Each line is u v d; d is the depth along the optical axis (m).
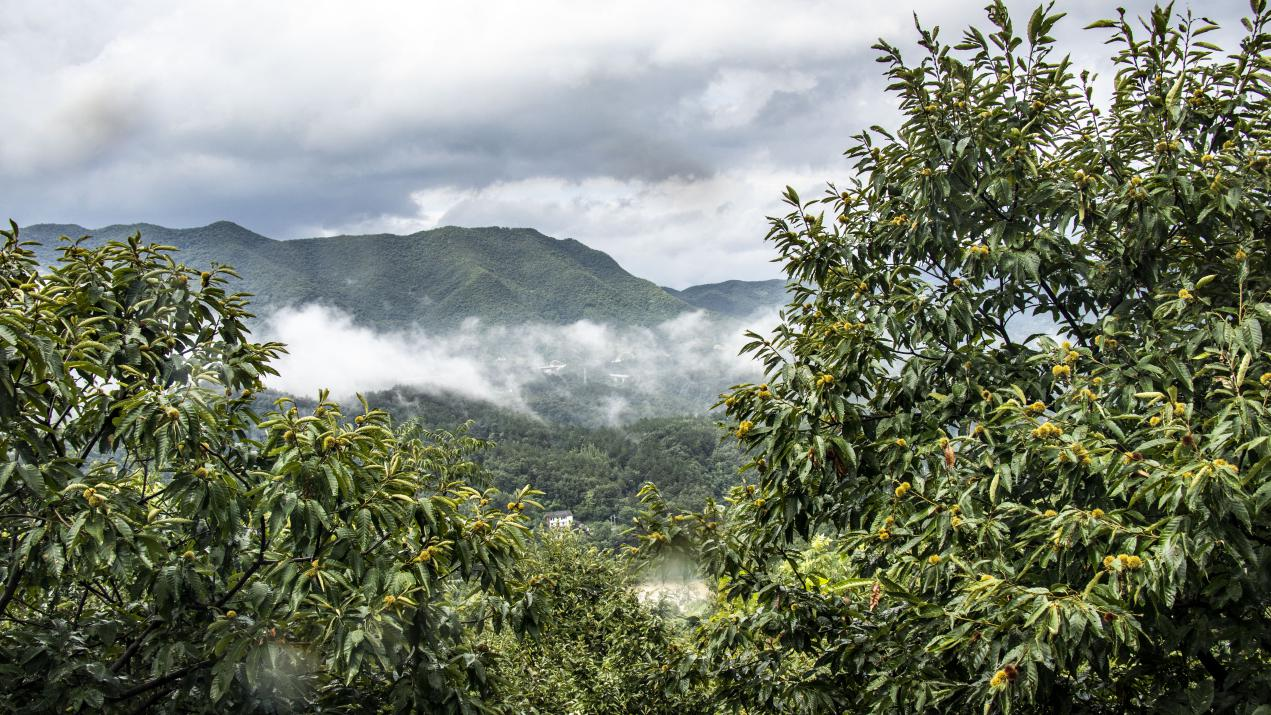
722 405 5.44
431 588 4.47
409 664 4.54
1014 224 5.23
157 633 4.24
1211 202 4.54
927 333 5.21
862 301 5.45
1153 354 4.46
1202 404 4.48
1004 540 4.19
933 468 4.61
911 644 4.50
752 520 5.84
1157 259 4.99
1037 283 5.11
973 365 5.09
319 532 4.16
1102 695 4.73
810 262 6.03
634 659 8.60
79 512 3.64
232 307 4.94
